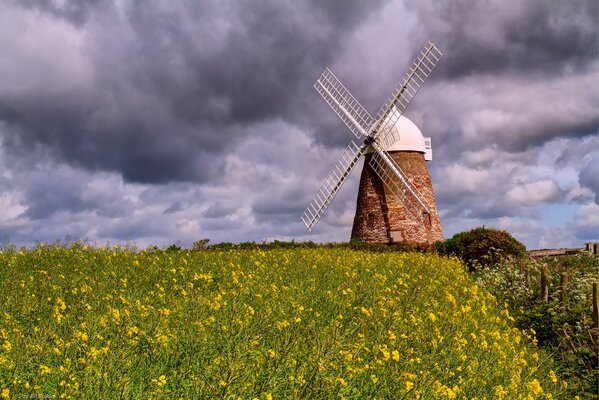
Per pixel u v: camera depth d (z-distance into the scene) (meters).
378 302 11.86
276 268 16.75
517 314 17.59
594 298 13.02
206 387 6.70
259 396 6.90
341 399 7.09
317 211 40.88
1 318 9.97
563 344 13.87
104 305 11.20
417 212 39.50
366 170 40.69
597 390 11.37
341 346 7.99
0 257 16.53
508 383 9.59
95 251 18.56
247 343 7.99
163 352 8.05
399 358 8.58
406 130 40.66
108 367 7.02
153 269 15.34
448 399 8.02
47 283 12.88
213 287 13.96
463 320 12.00
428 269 20.06
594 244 28.31
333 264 18.50
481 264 30.83
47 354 7.68
